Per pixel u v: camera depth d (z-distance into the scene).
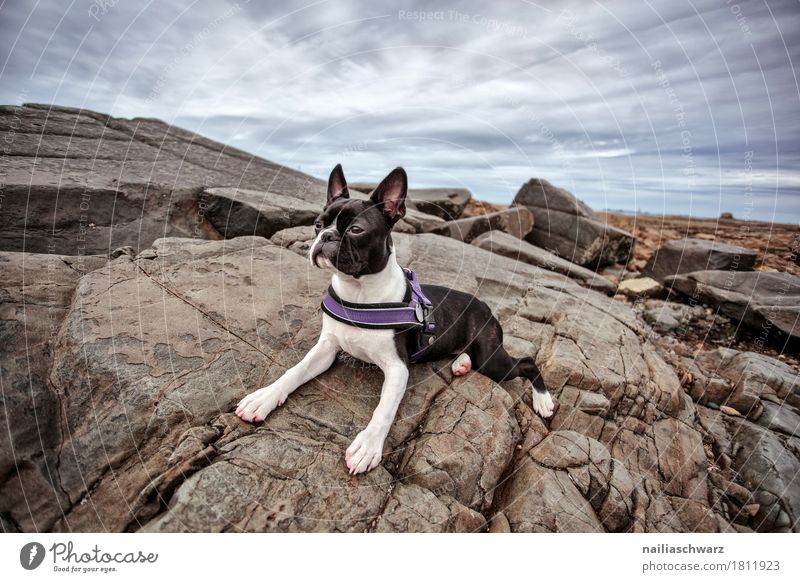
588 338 4.94
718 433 4.41
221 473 2.60
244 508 2.50
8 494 2.62
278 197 7.29
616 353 4.75
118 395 3.02
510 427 3.49
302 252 5.66
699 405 4.89
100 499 2.61
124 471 2.71
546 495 3.07
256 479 2.62
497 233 9.18
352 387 3.42
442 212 11.16
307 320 4.09
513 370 3.93
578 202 11.03
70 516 2.57
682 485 3.79
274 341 3.75
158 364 3.27
